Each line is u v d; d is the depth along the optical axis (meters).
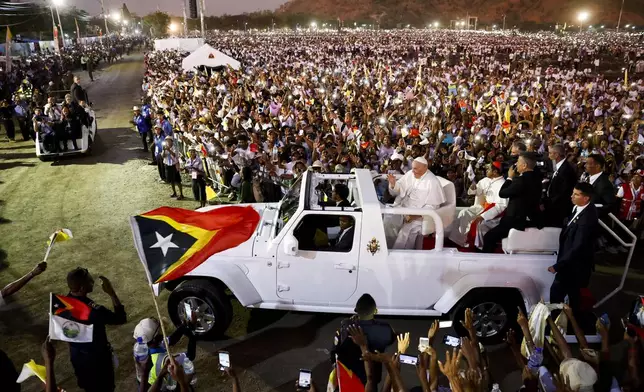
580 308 5.66
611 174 9.64
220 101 17.77
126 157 14.05
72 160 13.73
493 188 6.33
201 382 4.98
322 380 5.01
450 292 5.23
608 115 17.03
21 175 12.27
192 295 5.33
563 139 12.66
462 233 6.05
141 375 3.60
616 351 5.45
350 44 72.75
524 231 5.23
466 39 96.56
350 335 3.32
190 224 4.34
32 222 9.15
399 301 5.35
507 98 18.77
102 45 67.00
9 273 7.17
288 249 5.01
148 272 3.91
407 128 13.29
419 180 5.75
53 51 51.50
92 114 16.84
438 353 5.49
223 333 5.75
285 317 6.11
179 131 13.06
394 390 2.97
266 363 5.27
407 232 5.59
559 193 6.17
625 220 8.27
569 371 2.99
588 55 49.81
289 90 20.83
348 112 15.27
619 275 7.23
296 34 138.50
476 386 2.80
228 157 10.10
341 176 6.11
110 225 9.00
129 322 6.02
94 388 4.05
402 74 29.28
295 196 5.91
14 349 5.46
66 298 3.81
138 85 32.25
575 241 4.91
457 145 11.62
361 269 5.23
